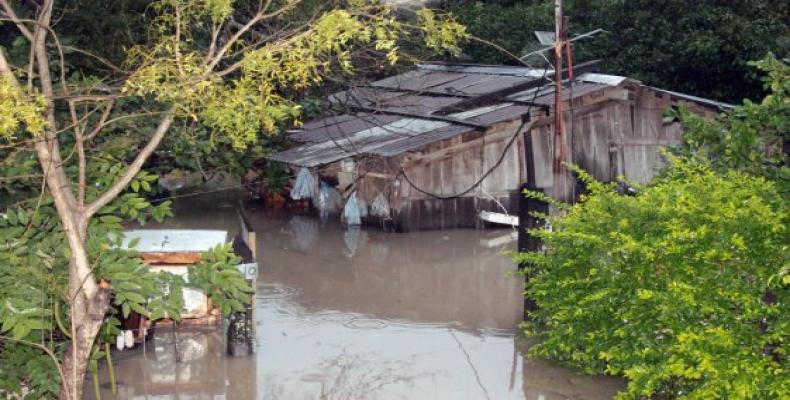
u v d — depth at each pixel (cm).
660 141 1828
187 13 816
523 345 1062
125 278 722
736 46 2092
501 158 1722
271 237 1686
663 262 768
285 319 1177
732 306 729
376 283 1365
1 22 982
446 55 2425
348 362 1010
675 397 800
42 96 620
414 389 927
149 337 1039
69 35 1220
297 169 1897
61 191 675
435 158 1695
